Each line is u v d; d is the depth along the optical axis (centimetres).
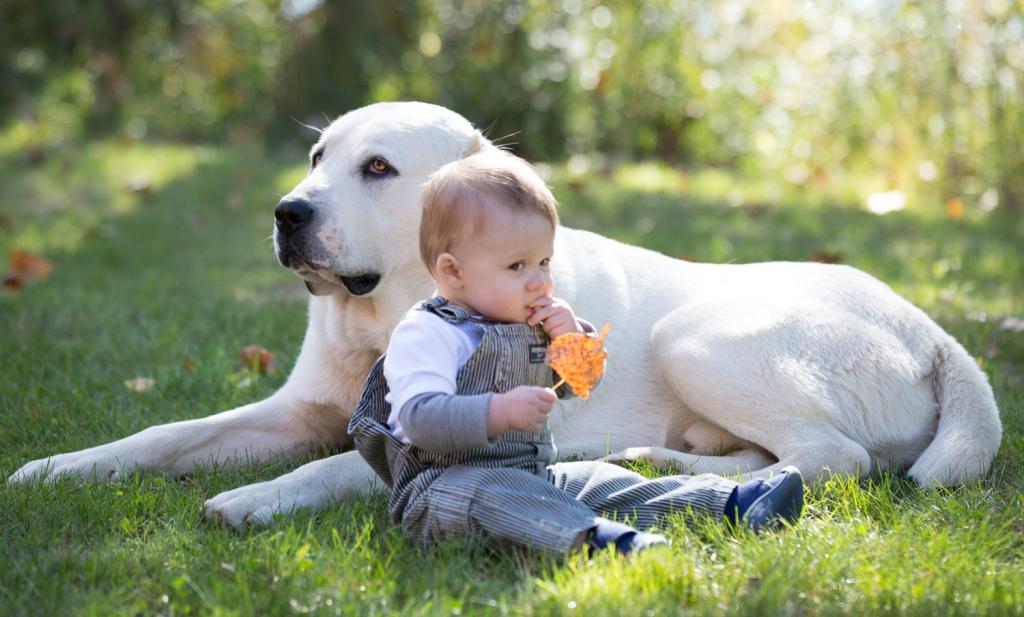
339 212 380
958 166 1079
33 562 296
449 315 311
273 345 576
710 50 1330
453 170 320
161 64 1488
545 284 316
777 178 1248
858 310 414
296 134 1371
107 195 1025
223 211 968
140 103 1480
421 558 302
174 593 281
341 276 386
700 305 416
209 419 414
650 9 1320
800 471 368
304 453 429
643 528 321
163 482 371
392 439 314
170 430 403
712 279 446
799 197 1078
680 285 442
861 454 377
